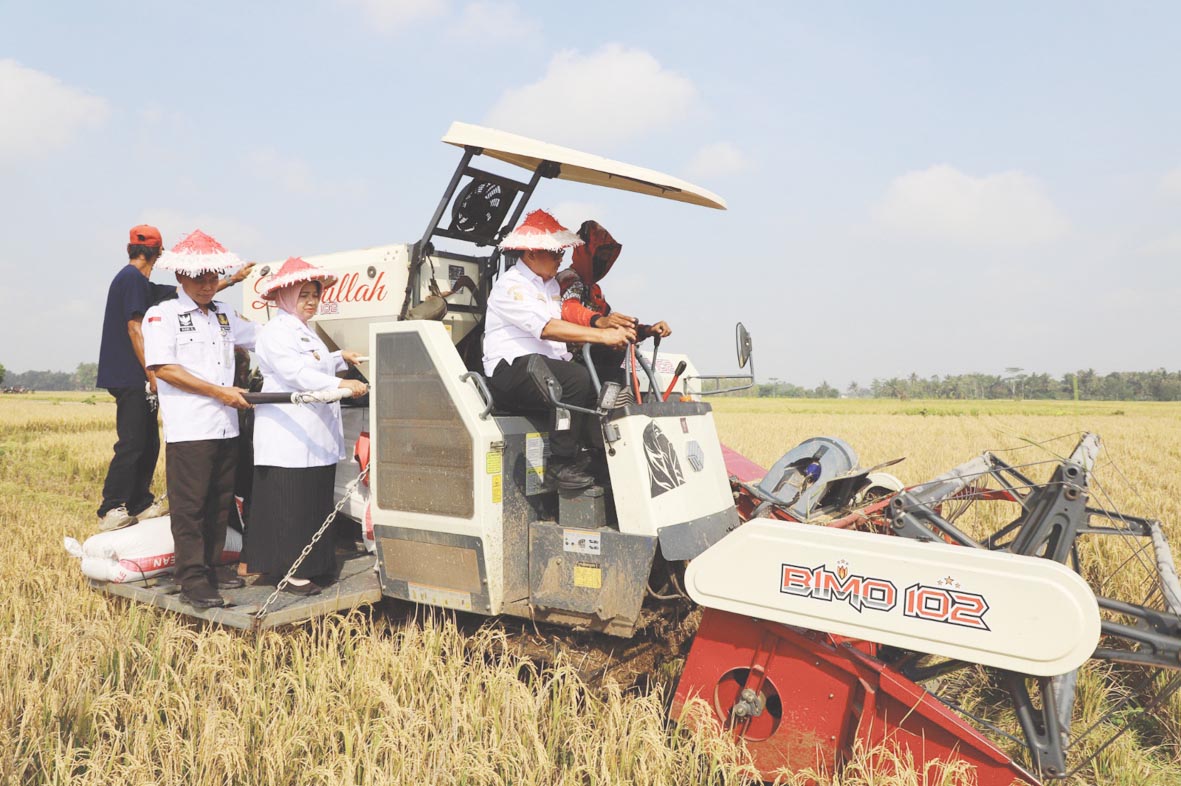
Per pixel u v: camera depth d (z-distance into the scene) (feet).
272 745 11.14
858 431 86.02
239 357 18.17
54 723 11.96
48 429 89.40
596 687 13.07
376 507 14.53
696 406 14.21
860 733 10.93
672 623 14.76
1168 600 10.65
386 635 15.61
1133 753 12.71
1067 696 10.78
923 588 10.02
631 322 12.97
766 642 11.55
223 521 16.43
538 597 13.47
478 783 10.71
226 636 13.85
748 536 11.25
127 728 11.79
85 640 14.12
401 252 15.61
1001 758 10.14
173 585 16.12
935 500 12.91
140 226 19.83
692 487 13.32
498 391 13.78
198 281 15.06
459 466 13.39
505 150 13.58
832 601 10.59
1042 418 130.62
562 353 14.32
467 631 15.25
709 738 11.28
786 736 11.32
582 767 10.86
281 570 14.85
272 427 14.88
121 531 16.46
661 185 14.71
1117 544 21.34
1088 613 9.13
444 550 13.76
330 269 16.88
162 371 14.60
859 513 14.84
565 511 13.24
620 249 15.80
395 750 10.66
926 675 11.30
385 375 14.29
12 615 16.69
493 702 12.30
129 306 19.24
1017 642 9.46
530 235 13.47
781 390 402.52
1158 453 61.26
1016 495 13.50
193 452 14.83
